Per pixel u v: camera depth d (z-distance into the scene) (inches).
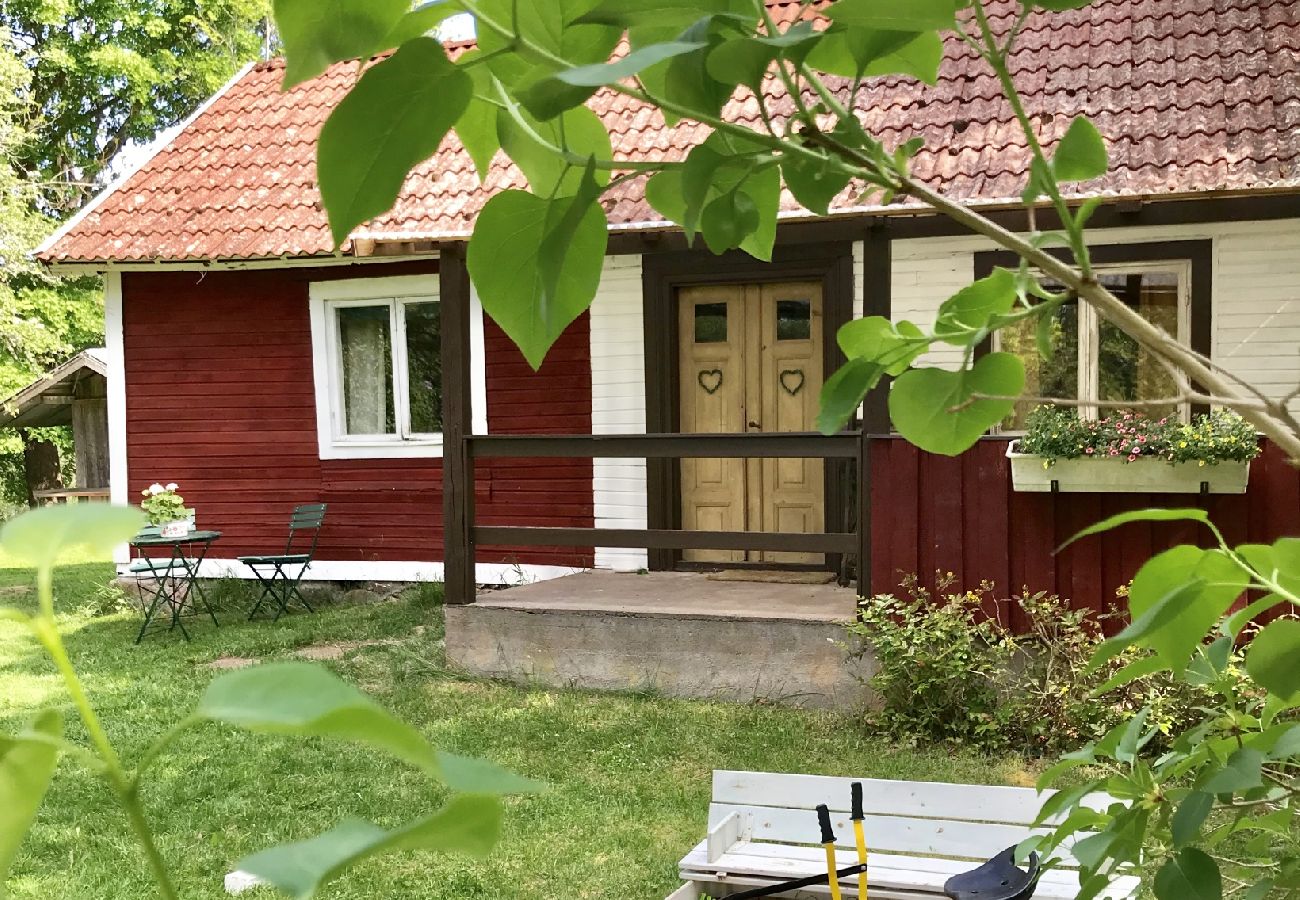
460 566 312.3
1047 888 146.1
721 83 26.1
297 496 436.1
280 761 250.7
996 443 264.1
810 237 267.1
